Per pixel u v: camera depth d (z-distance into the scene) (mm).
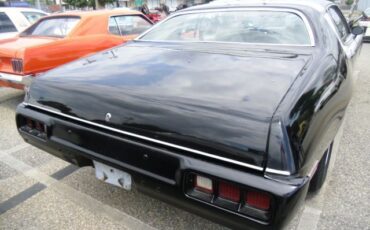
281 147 1316
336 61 2090
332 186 2498
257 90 1597
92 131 1801
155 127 1586
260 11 2619
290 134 1344
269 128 1348
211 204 1436
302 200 1360
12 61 3797
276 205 1292
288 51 2172
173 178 1544
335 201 2314
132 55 2441
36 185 2594
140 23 5590
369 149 3137
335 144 3246
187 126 1500
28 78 3764
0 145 3328
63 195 2457
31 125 2152
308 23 2359
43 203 2359
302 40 2275
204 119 1474
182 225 2113
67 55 4211
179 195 1537
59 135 1979
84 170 2824
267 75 1773
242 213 1368
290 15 2482
